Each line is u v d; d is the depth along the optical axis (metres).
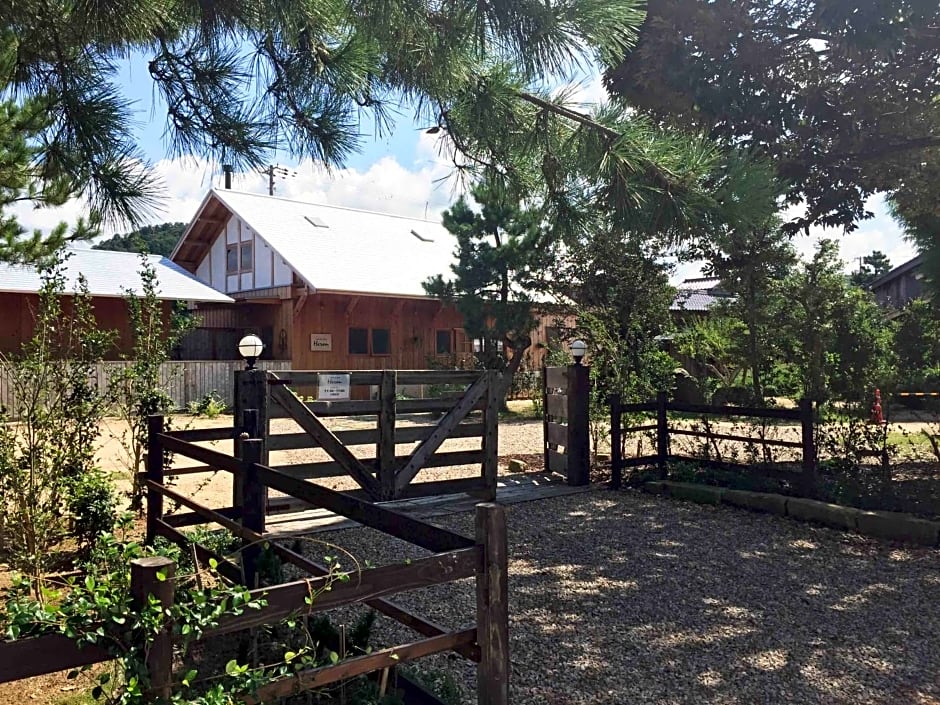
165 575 1.80
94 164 3.39
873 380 7.79
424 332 23.12
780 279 12.23
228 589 1.93
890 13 5.93
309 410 6.83
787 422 14.70
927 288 9.34
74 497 4.68
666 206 3.57
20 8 3.07
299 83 3.42
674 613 4.43
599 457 10.05
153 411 5.94
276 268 21.42
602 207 3.91
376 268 22.06
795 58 6.81
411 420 14.14
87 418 5.11
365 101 3.67
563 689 3.41
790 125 6.78
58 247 6.55
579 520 6.90
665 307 15.37
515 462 9.86
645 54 6.08
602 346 12.27
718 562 5.52
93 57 3.39
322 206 25.41
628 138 3.58
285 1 3.13
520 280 16.30
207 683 2.93
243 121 3.45
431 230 27.56
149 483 4.98
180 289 19.22
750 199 3.64
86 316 5.55
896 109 7.00
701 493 7.69
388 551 5.79
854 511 6.49
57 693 3.21
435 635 2.59
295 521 6.78
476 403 7.88
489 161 4.17
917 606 4.55
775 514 7.09
